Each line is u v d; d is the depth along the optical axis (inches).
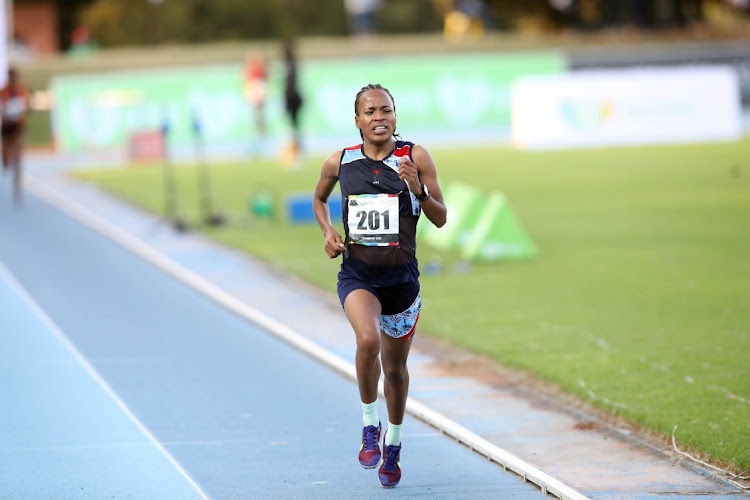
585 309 1380.4
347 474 810.8
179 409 986.7
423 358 1163.3
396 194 745.6
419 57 5339.6
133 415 968.3
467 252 1788.9
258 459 847.1
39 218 2297.0
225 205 2458.2
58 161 3789.4
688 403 958.4
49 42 6884.8
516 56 5447.8
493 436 895.1
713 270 1636.3
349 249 763.4
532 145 3961.6
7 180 3056.1
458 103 4682.6
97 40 7652.6
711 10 7672.2
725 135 4037.9
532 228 2103.8
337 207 2172.7
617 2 7224.4
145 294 1544.0
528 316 1347.2
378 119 741.3
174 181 2984.7
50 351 1211.9
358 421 947.3
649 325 1280.8
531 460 833.5
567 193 2620.6
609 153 3619.6
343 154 760.3
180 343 1249.4
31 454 860.6
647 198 2508.6
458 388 1043.3
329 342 1240.8
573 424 924.0
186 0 7844.5
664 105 4020.7
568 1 7160.4
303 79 4510.3
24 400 1017.5
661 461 824.9
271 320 1332.4
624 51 5241.1
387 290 756.6
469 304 1429.6
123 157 3900.1
